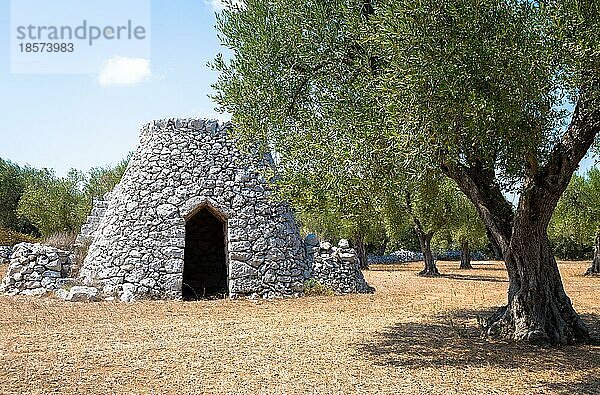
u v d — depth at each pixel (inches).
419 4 270.1
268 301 619.8
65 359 328.2
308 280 689.0
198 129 700.7
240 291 642.2
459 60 270.2
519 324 373.7
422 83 268.2
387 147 315.0
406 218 1160.8
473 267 1600.6
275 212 694.5
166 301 604.4
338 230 1341.0
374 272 1273.4
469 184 370.6
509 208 379.2
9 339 389.4
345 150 330.6
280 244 680.4
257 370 303.1
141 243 636.7
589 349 350.9
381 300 642.8
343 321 481.4
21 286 642.2
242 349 358.6
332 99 373.1
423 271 1170.6
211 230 874.1
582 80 284.8
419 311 550.3
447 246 2074.3
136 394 258.2
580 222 1128.8
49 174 2004.2
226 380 282.7
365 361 325.1
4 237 1376.7
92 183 1569.9
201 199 663.8
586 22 262.8
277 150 384.5
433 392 262.4
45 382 277.3
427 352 348.8
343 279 716.7
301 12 370.9
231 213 668.1
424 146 288.0
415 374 294.8
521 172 339.9
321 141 350.6
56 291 625.0
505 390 265.3
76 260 717.3
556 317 369.4
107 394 258.1
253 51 389.1
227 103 409.4
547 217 359.6
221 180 680.4
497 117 275.7
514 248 371.9
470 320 486.9
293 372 298.8
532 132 298.8
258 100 393.1
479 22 277.4
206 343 378.9
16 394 256.7
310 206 363.9
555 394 258.2
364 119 337.1
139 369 304.7
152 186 664.4
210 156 690.2
